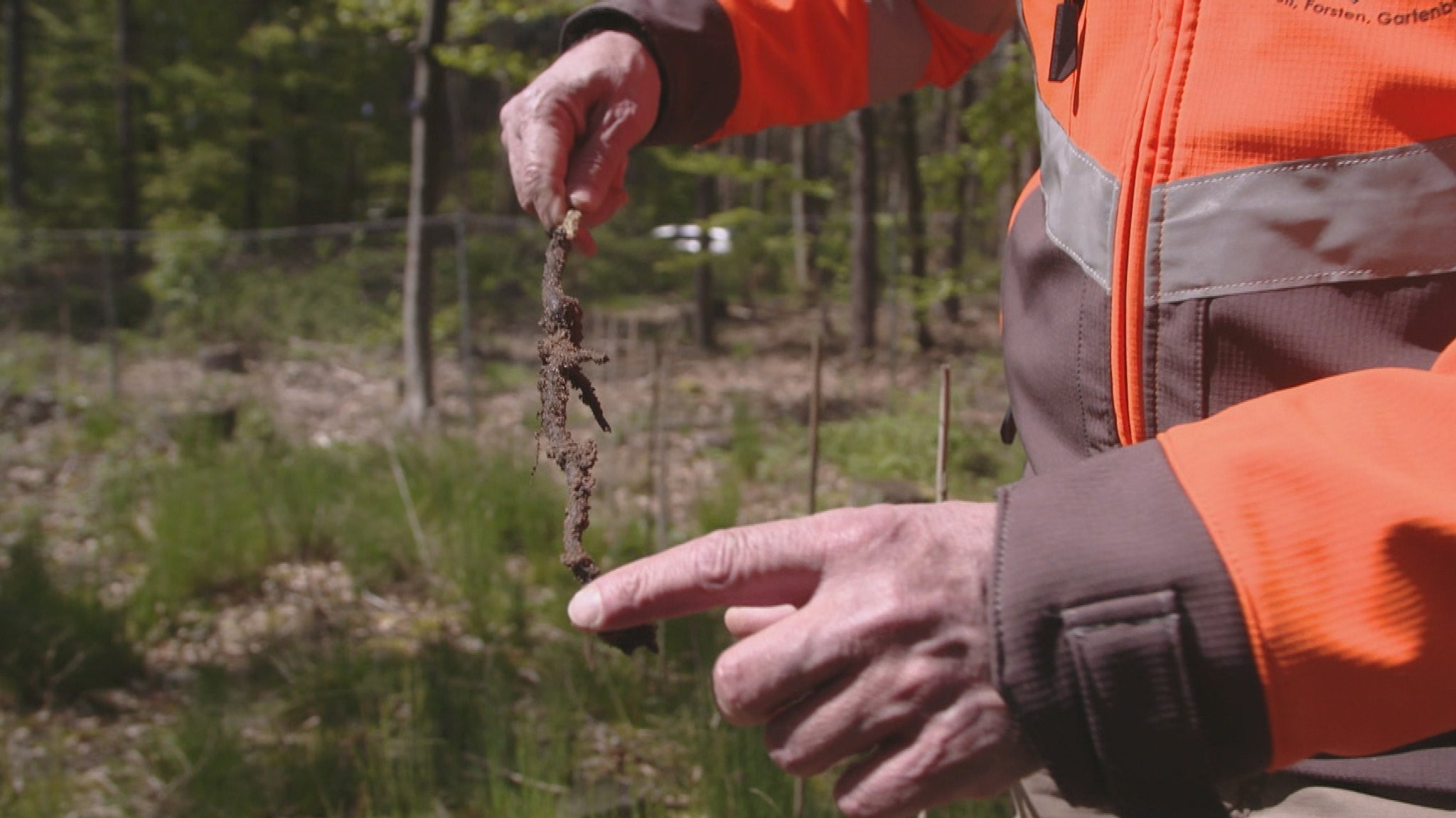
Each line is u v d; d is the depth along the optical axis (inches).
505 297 597.9
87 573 185.5
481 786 111.0
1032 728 19.3
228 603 176.7
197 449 251.4
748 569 21.2
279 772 118.0
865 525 21.3
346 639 155.0
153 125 858.1
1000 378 367.2
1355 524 18.3
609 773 116.6
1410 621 17.7
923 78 48.1
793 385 394.0
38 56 843.4
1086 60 33.5
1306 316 27.8
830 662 20.4
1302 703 18.3
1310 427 19.8
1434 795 29.0
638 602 21.2
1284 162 27.8
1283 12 28.0
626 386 336.5
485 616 163.8
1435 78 25.8
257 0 769.6
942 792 20.5
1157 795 19.4
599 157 39.6
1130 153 30.9
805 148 594.2
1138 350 31.1
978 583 20.5
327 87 792.9
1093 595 19.0
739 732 105.7
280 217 936.9
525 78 302.2
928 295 394.6
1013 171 374.0
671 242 678.5
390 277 584.4
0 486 247.6
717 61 42.3
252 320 491.2
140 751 129.7
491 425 313.7
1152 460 20.5
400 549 185.9
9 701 145.8
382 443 249.6
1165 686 18.5
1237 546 18.7
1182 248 29.7
